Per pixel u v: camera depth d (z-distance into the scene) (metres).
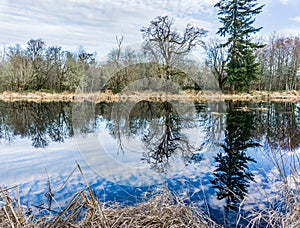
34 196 1.92
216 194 1.94
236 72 11.74
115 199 1.78
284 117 6.08
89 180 2.21
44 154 3.22
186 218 1.34
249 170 2.51
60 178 2.31
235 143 3.57
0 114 8.06
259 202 1.77
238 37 12.55
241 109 8.05
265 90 14.36
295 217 1.26
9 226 1.14
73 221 1.24
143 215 1.32
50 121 6.64
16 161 2.90
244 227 1.45
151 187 1.99
